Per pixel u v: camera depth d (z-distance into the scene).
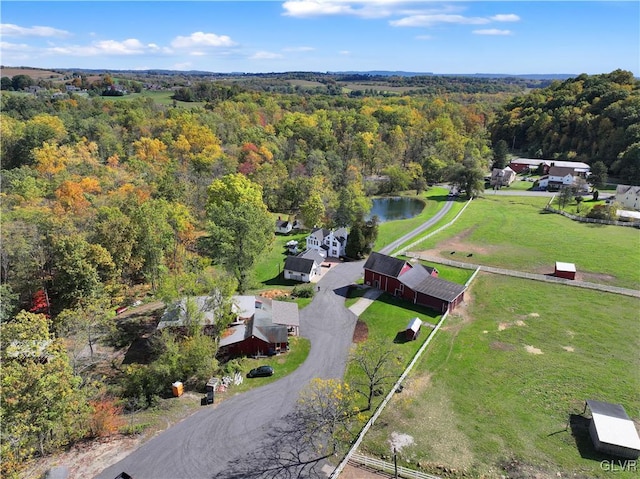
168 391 43.69
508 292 65.19
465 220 105.75
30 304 57.09
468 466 34.12
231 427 38.50
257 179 113.44
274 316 54.69
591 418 38.06
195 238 79.25
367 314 60.09
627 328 54.34
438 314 59.44
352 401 38.97
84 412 36.09
